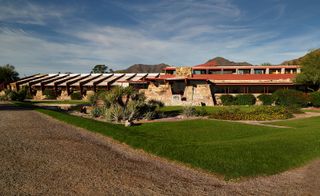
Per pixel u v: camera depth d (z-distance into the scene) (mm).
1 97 45031
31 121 16188
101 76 62875
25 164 7051
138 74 60938
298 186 6023
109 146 9805
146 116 19172
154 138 11734
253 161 7605
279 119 19188
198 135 12688
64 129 13273
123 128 14328
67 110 27828
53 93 55125
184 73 41062
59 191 5242
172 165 7559
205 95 36781
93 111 21359
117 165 7305
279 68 45250
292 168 7395
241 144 9586
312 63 33719
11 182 5676
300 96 29016
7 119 17109
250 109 23312
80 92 52906
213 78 42188
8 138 10609
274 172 6961
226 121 17719
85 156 8133
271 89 40125
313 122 16422
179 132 13477
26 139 10469
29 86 58594
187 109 21969
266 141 9992
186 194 5379
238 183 6176
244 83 39094
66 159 7676
